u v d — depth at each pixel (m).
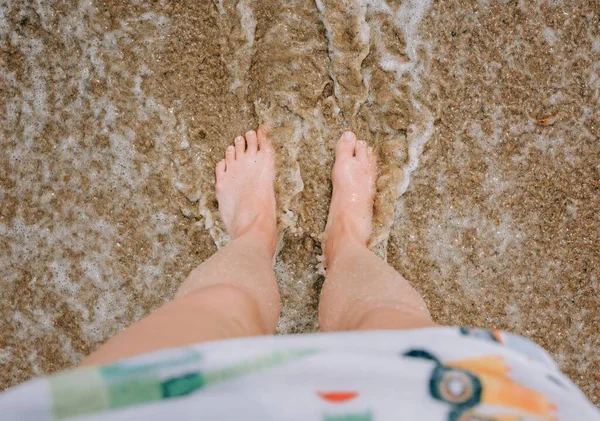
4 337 1.57
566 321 1.58
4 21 1.55
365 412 0.69
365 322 1.07
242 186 1.55
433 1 1.54
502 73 1.56
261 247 1.43
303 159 1.58
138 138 1.57
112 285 1.58
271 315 1.28
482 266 1.58
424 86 1.56
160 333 0.84
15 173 1.57
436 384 0.71
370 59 1.56
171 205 1.58
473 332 0.82
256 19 1.55
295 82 1.56
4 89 1.56
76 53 1.56
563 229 1.57
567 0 1.55
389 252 1.58
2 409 0.62
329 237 1.52
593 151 1.57
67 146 1.57
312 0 1.54
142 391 0.66
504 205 1.57
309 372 0.72
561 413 0.70
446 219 1.57
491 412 0.69
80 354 1.58
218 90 1.57
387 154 1.58
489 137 1.56
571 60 1.56
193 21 1.55
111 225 1.58
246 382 0.69
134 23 1.55
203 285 1.18
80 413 0.63
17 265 1.58
